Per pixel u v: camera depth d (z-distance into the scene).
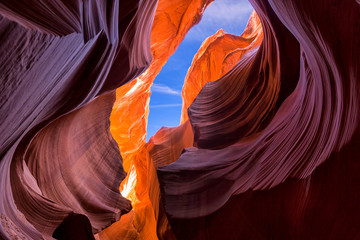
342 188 4.25
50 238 4.53
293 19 4.27
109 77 6.29
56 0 1.97
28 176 4.99
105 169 9.00
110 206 8.51
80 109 7.56
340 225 4.44
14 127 2.30
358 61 3.26
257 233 5.71
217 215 6.29
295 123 5.65
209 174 7.49
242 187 6.33
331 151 4.30
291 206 5.22
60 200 6.34
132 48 6.67
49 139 6.23
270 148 6.25
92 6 2.94
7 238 2.37
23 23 1.42
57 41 1.87
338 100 4.04
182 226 6.41
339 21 3.19
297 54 6.96
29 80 1.86
